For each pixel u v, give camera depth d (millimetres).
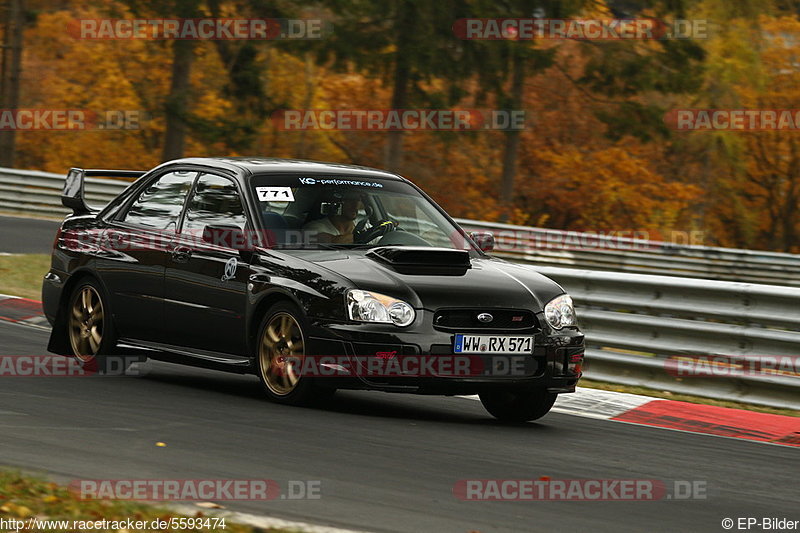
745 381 32250
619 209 158500
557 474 21172
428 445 22953
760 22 162000
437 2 124750
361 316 25172
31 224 76625
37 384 27391
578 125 163000
